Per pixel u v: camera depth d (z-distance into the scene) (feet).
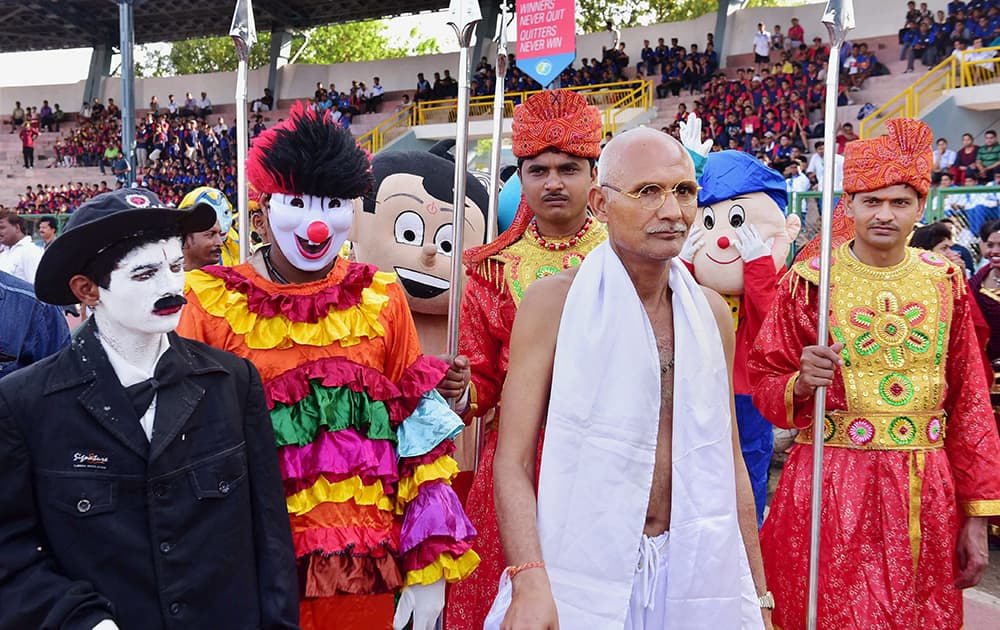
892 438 10.43
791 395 10.55
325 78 101.76
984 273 18.74
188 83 107.34
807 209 36.14
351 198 8.79
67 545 6.46
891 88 64.95
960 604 10.45
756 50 74.33
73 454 6.52
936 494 10.32
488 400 11.34
